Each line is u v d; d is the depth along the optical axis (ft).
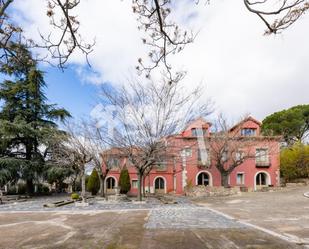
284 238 26.91
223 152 99.30
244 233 29.35
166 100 67.41
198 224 35.06
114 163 89.92
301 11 13.52
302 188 92.48
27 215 45.78
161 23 16.25
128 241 26.08
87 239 27.12
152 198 83.30
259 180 107.55
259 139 105.50
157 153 67.72
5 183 87.66
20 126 86.74
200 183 106.83
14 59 17.51
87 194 100.53
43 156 97.81
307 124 143.43
